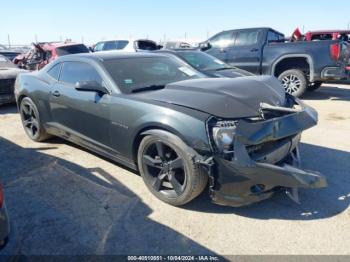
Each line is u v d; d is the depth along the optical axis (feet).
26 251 8.46
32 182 12.34
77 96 13.12
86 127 13.07
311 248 8.41
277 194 11.07
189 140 9.20
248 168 8.70
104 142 12.41
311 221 9.55
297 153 11.39
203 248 8.50
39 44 42.27
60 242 8.81
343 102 27.14
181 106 9.82
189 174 9.49
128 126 10.96
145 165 10.87
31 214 10.14
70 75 14.10
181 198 9.96
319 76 27.04
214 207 10.34
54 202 10.85
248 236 8.93
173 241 8.79
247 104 9.95
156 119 9.93
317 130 18.62
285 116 9.84
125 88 11.78
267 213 10.00
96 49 49.11
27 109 17.08
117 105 11.32
